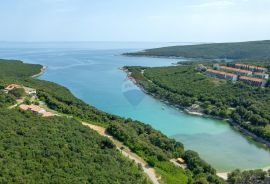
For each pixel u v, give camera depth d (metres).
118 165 102.69
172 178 111.75
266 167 144.62
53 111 166.00
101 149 113.00
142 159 122.69
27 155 92.75
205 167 125.06
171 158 133.25
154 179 108.69
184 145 166.50
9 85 199.62
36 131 112.56
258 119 193.00
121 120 166.75
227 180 124.69
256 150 164.00
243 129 193.25
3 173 80.50
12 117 125.94
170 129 190.62
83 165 93.75
